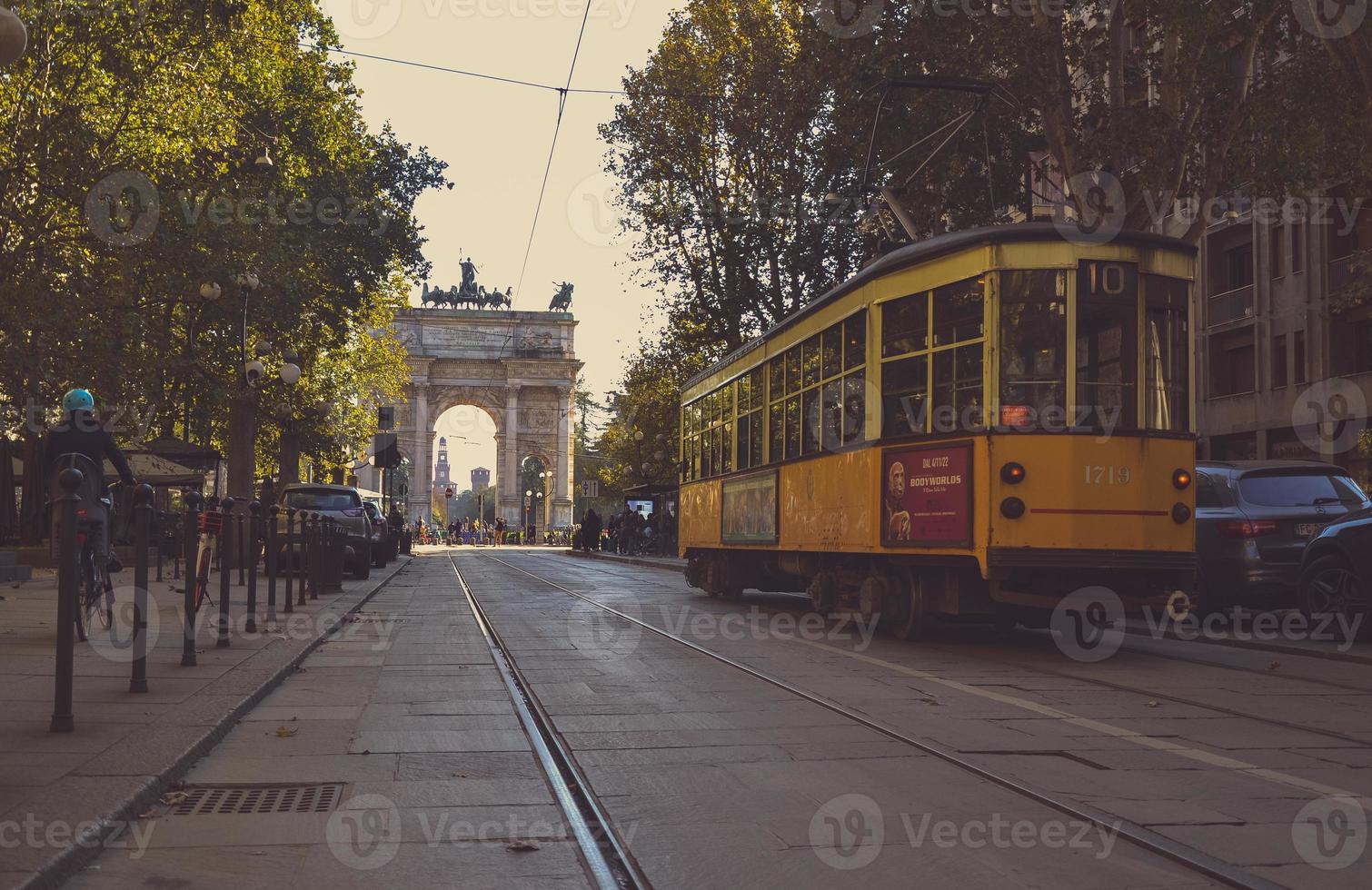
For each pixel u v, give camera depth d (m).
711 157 34.25
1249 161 20.58
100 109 24.91
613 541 60.84
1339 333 31.80
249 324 30.20
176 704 7.73
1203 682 10.08
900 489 12.85
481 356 100.81
